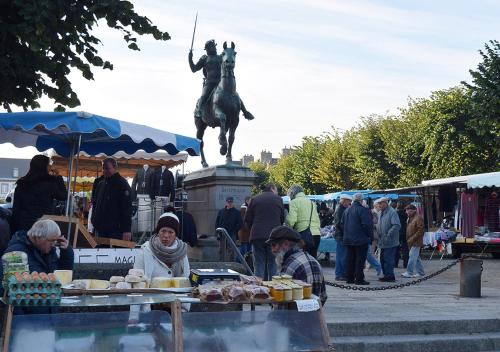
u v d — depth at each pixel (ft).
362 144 160.86
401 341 28.60
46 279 16.33
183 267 21.63
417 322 30.19
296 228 42.22
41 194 29.07
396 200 91.61
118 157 49.75
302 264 19.93
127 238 32.68
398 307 34.94
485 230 79.10
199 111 56.29
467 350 29.22
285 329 17.52
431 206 89.92
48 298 16.25
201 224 53.93
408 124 146.82
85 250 29.68
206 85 56.03
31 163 29.48
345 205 49.88
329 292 42.16
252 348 17.21
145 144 36.70
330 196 97.76
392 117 154.10
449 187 83.05
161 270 21.16
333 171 189.67
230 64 52.21
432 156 120.57
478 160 114.93
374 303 36.60
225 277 20.98
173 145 30.71
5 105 35.76
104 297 17.24
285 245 20.44
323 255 77.71
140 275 18.72
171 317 16.75
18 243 19.02
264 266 38.06
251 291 17.46
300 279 19.79
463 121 115.65
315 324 17.85
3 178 372.99
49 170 33.35
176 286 18.72
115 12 34.27
